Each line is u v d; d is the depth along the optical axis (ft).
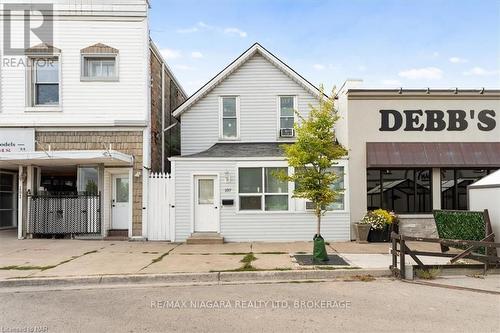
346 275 28.50
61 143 46.93
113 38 47.50
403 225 45.98
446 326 17.80
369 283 26.43
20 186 45.24
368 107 47.16
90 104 47.06
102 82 47.24
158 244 42.57
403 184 47.09
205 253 36.40
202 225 45.29
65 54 47.29
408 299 22.29
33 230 45.06
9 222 52.44
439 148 46.65
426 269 28.27
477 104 47.39
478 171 47.29
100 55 47.52
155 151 51.39
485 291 23.99
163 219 45.88
